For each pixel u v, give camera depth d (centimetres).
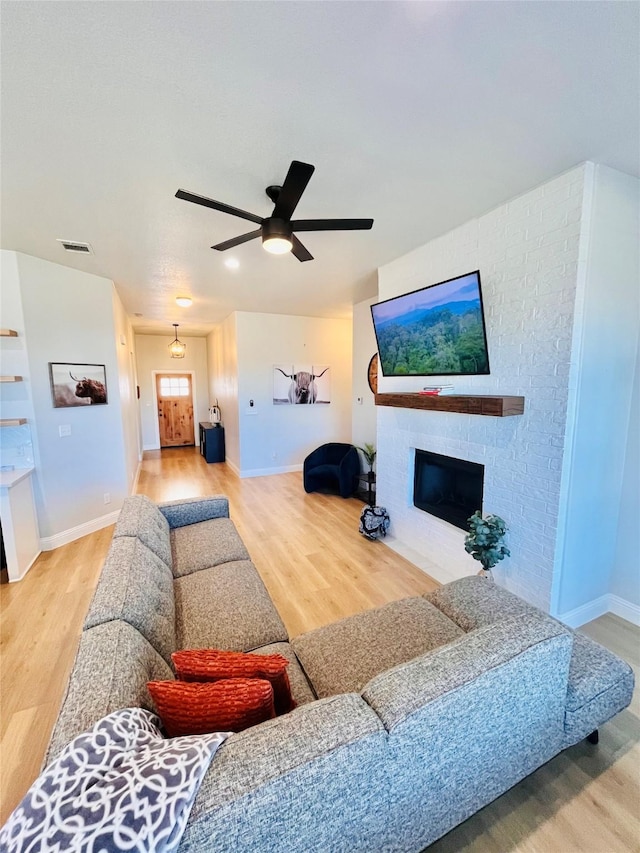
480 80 134
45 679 195
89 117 151
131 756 78
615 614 247
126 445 460
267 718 101
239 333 583
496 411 220
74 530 369
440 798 104
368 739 87
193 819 68
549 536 218
